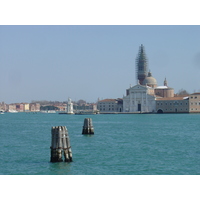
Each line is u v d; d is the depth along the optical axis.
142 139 113.50
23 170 64.44
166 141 107.88
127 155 80.00
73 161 72.00
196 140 110.50
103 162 71.38
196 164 69.75
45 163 69.88
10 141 108.81
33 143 102.88
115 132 141.50
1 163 70.50
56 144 68.75
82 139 112.56
